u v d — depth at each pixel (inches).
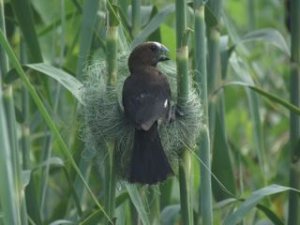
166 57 309.7
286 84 543.2
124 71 311.1
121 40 315.3
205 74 302.0
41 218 350.6
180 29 285.7
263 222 389.1
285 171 457.4
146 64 305.4
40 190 358.0
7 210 252.8
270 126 571.8
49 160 347.9
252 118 383.9
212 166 365.7
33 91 250.8
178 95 289.4
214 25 333.7
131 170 279.4
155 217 333.7
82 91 299.4
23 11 329.1
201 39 300.8
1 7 293.3
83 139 311.1
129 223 348.5
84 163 346.0
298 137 356.5
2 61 301.4
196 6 300.4
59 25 405.4
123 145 289.4
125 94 288.4
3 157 248.5
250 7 494.9
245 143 568.1
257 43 549.6
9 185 251.8
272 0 598.9
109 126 288.8
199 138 304.0
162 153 280.7
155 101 284.8
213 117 337.1
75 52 431.2
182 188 292.7
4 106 285.3
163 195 374.3
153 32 357.1
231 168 363.9
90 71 299.7
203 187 306.5
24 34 332.5
